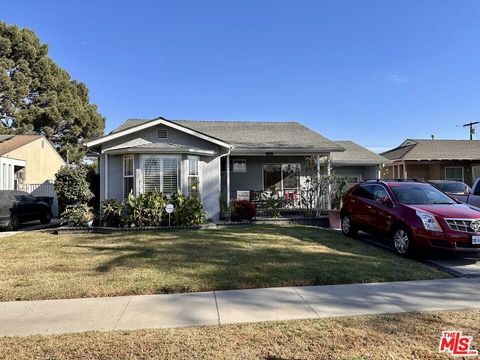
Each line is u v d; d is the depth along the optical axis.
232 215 13.83
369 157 19.61
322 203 15.02
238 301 5.12
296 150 15.41
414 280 6.18
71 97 37.41
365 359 3.44
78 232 11.70
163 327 4.23
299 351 3.61
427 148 25.39
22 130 32.34
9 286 5.82
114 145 13.36
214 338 3.91
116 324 4.34
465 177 24.61
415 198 8.80
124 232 11.40
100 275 6.38
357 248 8.77
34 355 3.56
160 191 12.96
